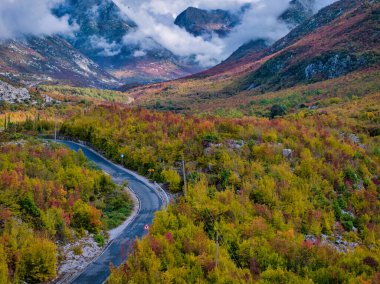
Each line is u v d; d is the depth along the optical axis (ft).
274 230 134.51
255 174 172.76
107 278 103.24
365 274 108.47
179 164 192.85
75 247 118.01
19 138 229.45
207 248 111.96
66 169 165.58
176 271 98.78
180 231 119.03
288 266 112.78
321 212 155.74
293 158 196.85
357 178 189.98
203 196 147.74
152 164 199.72
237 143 208.33
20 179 139.23
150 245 107.24
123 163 217.77
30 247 102.01
